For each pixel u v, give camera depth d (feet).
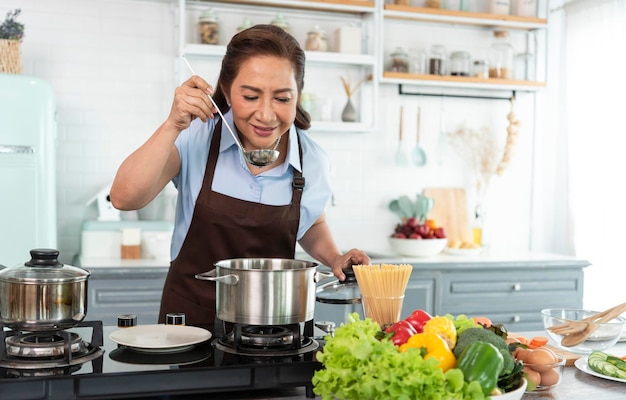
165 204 14.19
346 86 15.01
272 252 7.37
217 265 5.38
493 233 16.71
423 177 16.10
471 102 16.38
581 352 6.48
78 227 14.11
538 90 16.05
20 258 12.10
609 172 14.87
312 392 5.05
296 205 7.35
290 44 6.38
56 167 13.94
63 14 13.84
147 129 14.38
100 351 5.20
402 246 14.49
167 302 7.38
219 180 7.22
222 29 14.05
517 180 16.83
